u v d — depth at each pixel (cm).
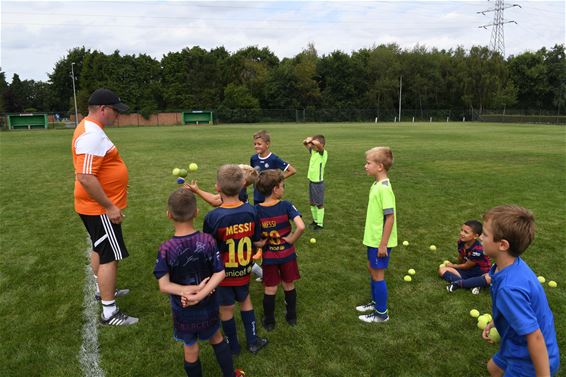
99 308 420
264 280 372
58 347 352
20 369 322
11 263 538
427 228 691
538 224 715
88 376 314
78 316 404
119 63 6412
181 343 357
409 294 450
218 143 2302
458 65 7306
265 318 378
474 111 7075
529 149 1928
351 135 2972
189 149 1972
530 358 212
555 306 421
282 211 366
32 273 506
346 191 996
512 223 212
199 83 6856
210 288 271
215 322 288
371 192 379
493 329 260
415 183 1088
